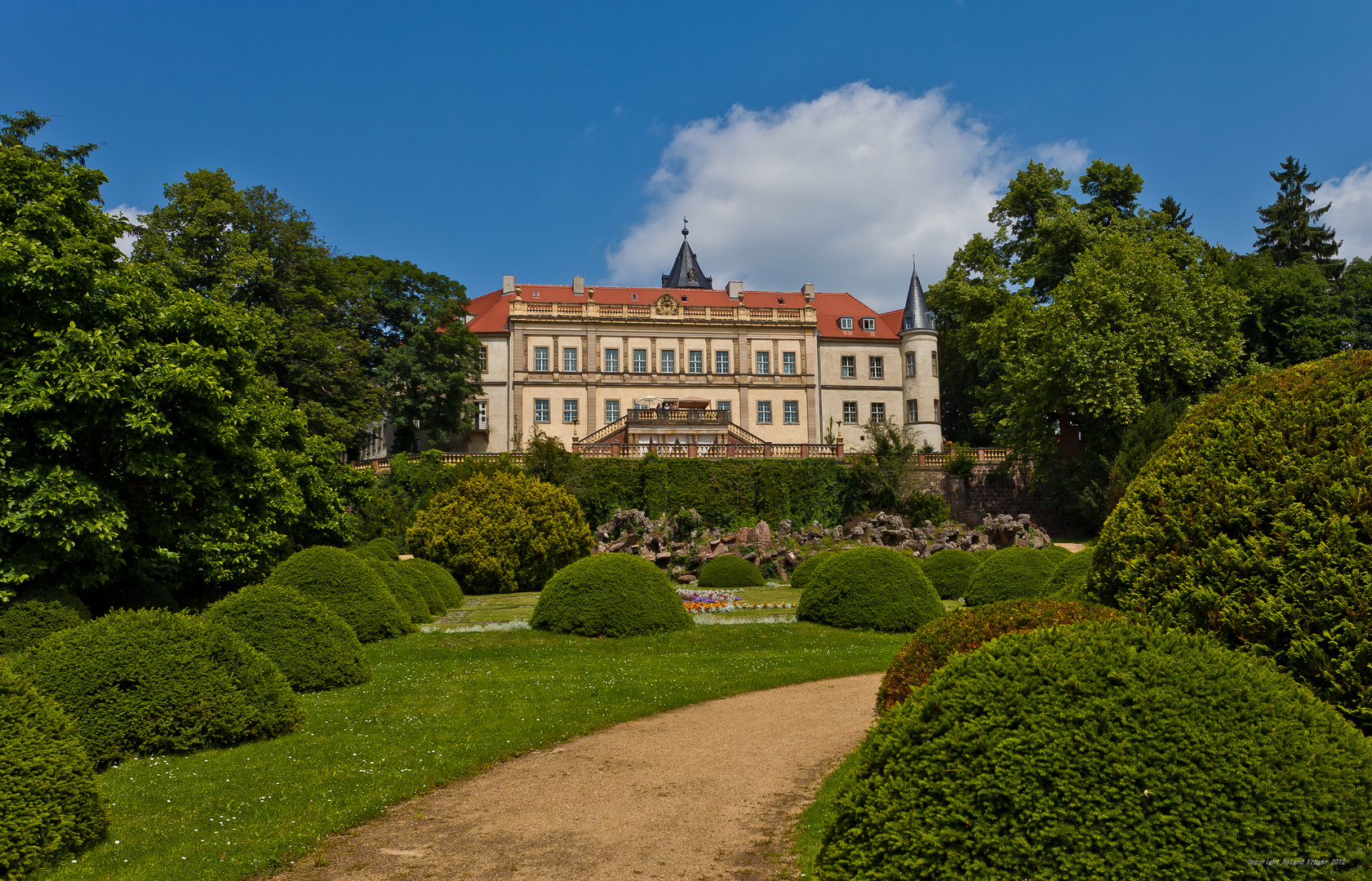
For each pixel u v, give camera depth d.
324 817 6.87
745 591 27.70
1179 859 3.74
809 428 62.56
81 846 6.21
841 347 64.69
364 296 49.78
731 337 62.81
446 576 22.97
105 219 16.27
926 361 64.00
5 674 6.52
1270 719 4.06
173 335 16.09
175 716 8.66
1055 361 39.22
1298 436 6.22
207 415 15.82
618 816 7.02
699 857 6.07
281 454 22.22
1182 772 3.90
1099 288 38.62
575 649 15.47
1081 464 42.12
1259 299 42.94
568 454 44.03
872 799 4.38
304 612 12.24
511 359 60.28
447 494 29.06
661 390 61.62
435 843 6.46
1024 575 18.80
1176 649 4.49
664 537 33.66
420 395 52.47
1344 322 42.28
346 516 25.73
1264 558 5.94
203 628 9.45
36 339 13.89
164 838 6.43
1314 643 5.45
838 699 11.62
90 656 8.63
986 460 50.19
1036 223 49.97
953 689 4.48
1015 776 4.05
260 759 8.42
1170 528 6.64
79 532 13.48
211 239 39.34
